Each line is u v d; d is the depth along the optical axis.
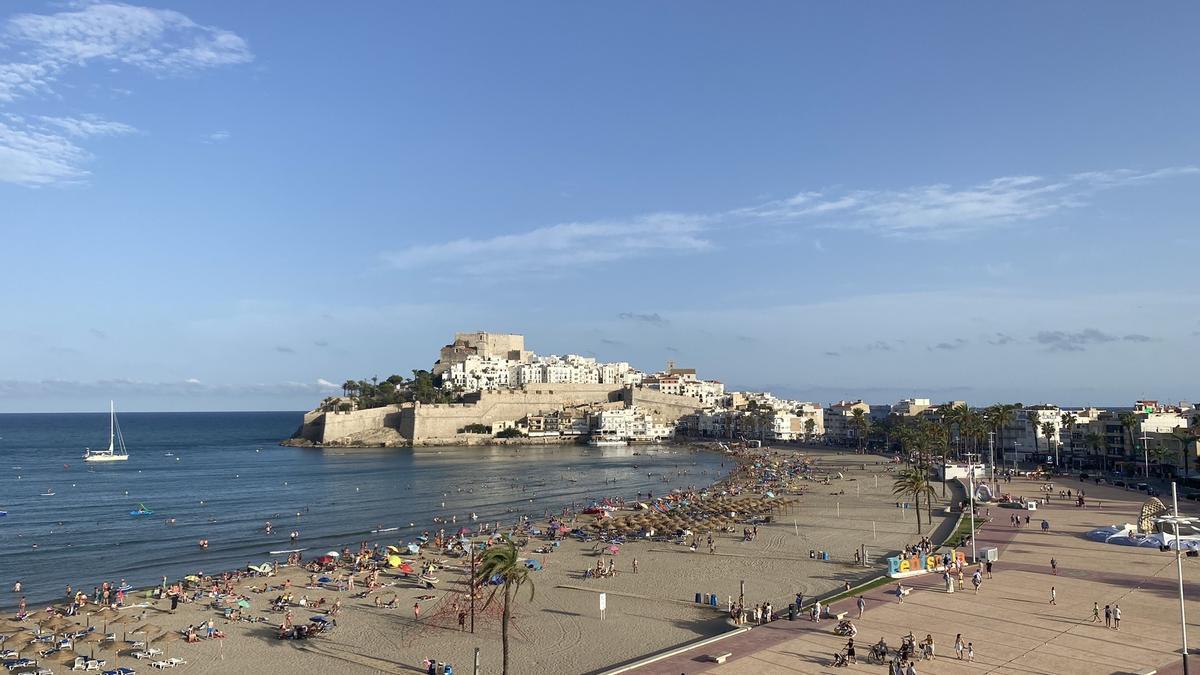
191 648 72.19
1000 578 86.75
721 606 82.44
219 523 154.62
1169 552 98.56
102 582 105.12
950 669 58.31
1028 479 194.25
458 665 66.50
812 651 63.72
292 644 73.31
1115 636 65.31
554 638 72.94
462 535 131.00
